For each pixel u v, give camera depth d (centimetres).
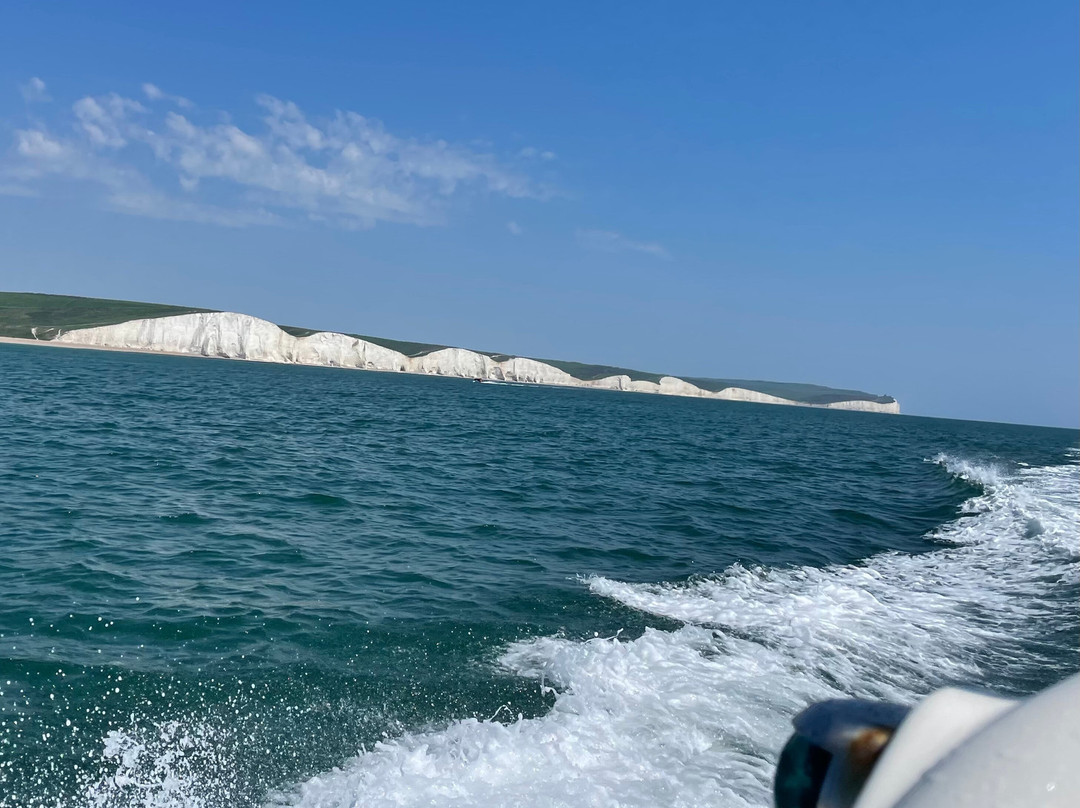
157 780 516
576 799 491
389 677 684
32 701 601
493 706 632
